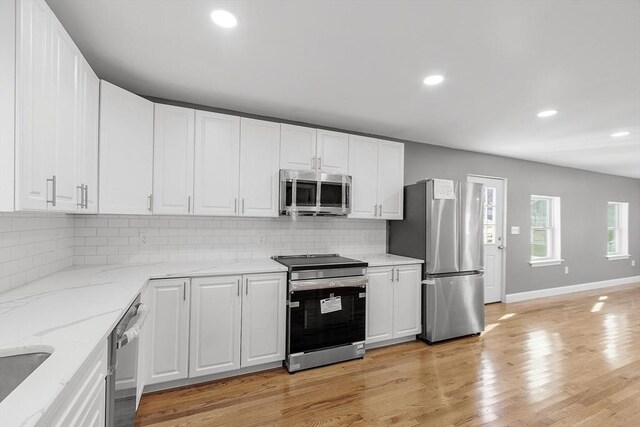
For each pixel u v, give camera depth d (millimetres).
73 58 1593
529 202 5191
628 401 2223
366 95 2619
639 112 2930
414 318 3293
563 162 5305
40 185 1276
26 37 1163
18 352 1006
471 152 4598
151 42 1869
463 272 3467
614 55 1934
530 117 3107
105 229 2562
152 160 2418
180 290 2285
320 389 2350
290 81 2379
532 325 3855
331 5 1521
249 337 2504
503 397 2266
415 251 3438
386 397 2254
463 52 1933
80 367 891
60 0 1491
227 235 3023
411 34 1752
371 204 3389
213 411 2061
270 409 2094
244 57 2033
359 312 2871
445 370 2672
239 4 1522
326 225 3510
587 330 3682
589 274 5965
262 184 2846
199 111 2605
